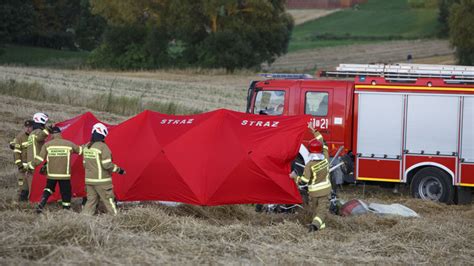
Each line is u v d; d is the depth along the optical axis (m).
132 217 40.56
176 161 46.72
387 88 58.78
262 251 35.88
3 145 72.88
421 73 59.09
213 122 48.12
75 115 100.81
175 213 46.12
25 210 45.50
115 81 181.62
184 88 178.38
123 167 47.97
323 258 35.72
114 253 33.91
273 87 62.56
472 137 57.28
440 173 57.69
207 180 46.03
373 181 59.66
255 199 46.56
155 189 47.09
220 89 182.75
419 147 58.22
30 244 34.81
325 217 44.78
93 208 43.69
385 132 58.91
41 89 118.12
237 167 46.12
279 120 48.41
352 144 60.19
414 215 48.38
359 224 44.75
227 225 42.31
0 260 32.03
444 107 57.75
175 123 49.53
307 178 42.47
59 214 40.88
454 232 41.72
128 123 50.38
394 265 35.34
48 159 44.91
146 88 168.12
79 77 182.25
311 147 42.97
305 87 61.53
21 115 95.62
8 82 120.31
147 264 32.53
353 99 60.34
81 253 33.47
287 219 45.94
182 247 35.84
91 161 43.22
